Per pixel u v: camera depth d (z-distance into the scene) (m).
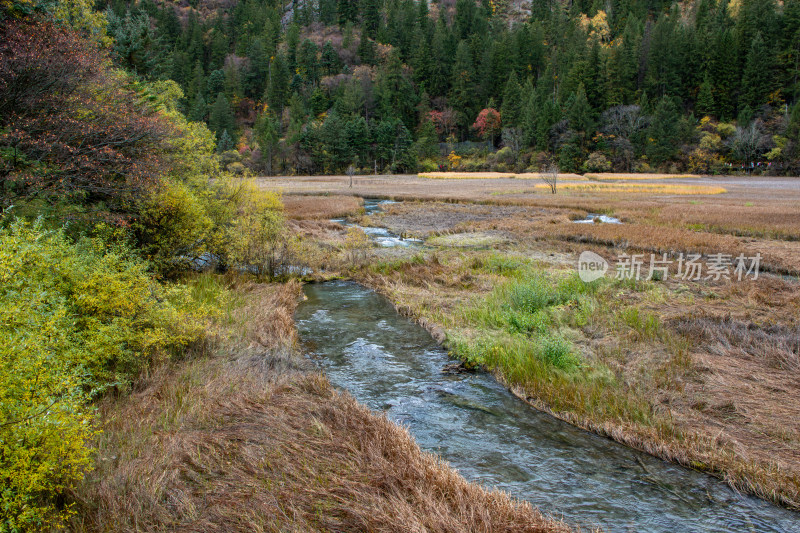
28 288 4.80
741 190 45.12
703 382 6.45
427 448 5.05
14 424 3.42
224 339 7.65
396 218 26.86
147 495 3.81
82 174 9.02
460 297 11.13
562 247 17.52
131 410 5.20
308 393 6.09
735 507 4.10
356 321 9.71
